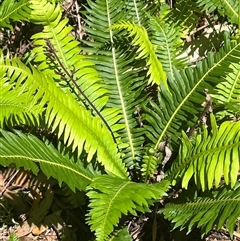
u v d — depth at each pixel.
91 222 2.30
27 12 3.07
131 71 3.12
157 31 3.16
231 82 2.96
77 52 3.03
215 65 2.84
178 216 2.57
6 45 3.74
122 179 2.64
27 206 3.28
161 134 2.96
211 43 3.56
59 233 3.12
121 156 2.99
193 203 2.59
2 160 2.46
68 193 3.04
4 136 2.58
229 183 2.48
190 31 3.47
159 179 2.84
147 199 2.50
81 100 2.97
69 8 3.64
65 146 2.77
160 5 3.52
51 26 3.04
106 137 2.77
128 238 2.61
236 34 3.36
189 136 2.79
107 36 3.20
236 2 3.32
